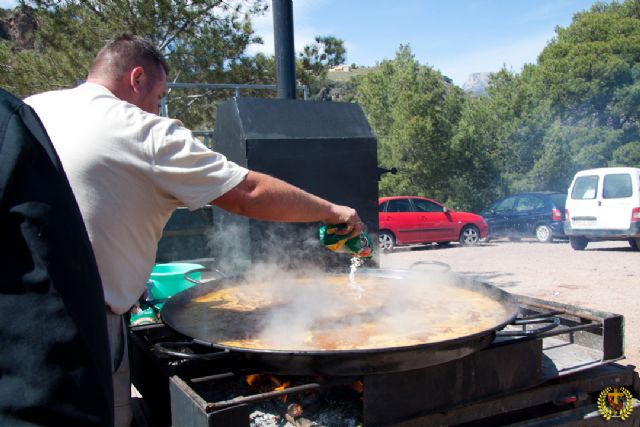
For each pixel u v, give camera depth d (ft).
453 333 6.31
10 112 3.37
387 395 5.68
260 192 5.59
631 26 87.10
